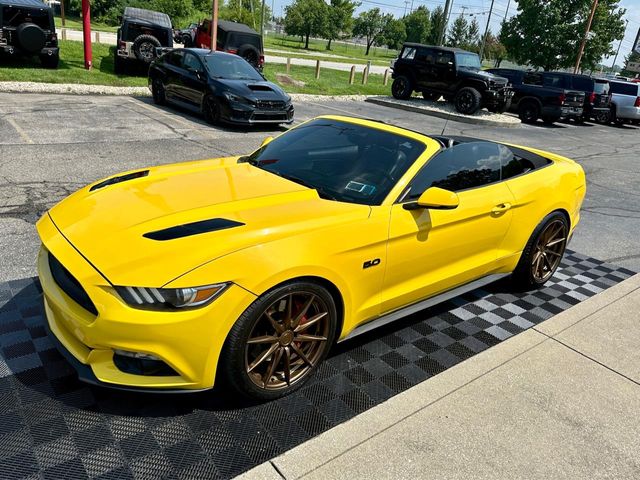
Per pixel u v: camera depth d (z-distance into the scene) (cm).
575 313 416
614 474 252
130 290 233
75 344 261
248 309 249
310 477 232
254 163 380
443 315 403
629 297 453
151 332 231
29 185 595
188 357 240
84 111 1086
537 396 305
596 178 1026
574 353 356
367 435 261
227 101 1064
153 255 242
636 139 1859
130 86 1439
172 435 249
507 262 418
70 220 284
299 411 276
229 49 1806
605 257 569
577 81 2072
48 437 240
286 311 268
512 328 390
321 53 4822
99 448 237
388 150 355
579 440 272
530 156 472
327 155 365
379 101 1922
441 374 318
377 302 320
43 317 296
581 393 312
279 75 2077
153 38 1520
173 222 267
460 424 275
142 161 752
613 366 345
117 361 247
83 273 241
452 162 366
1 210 512
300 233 269
